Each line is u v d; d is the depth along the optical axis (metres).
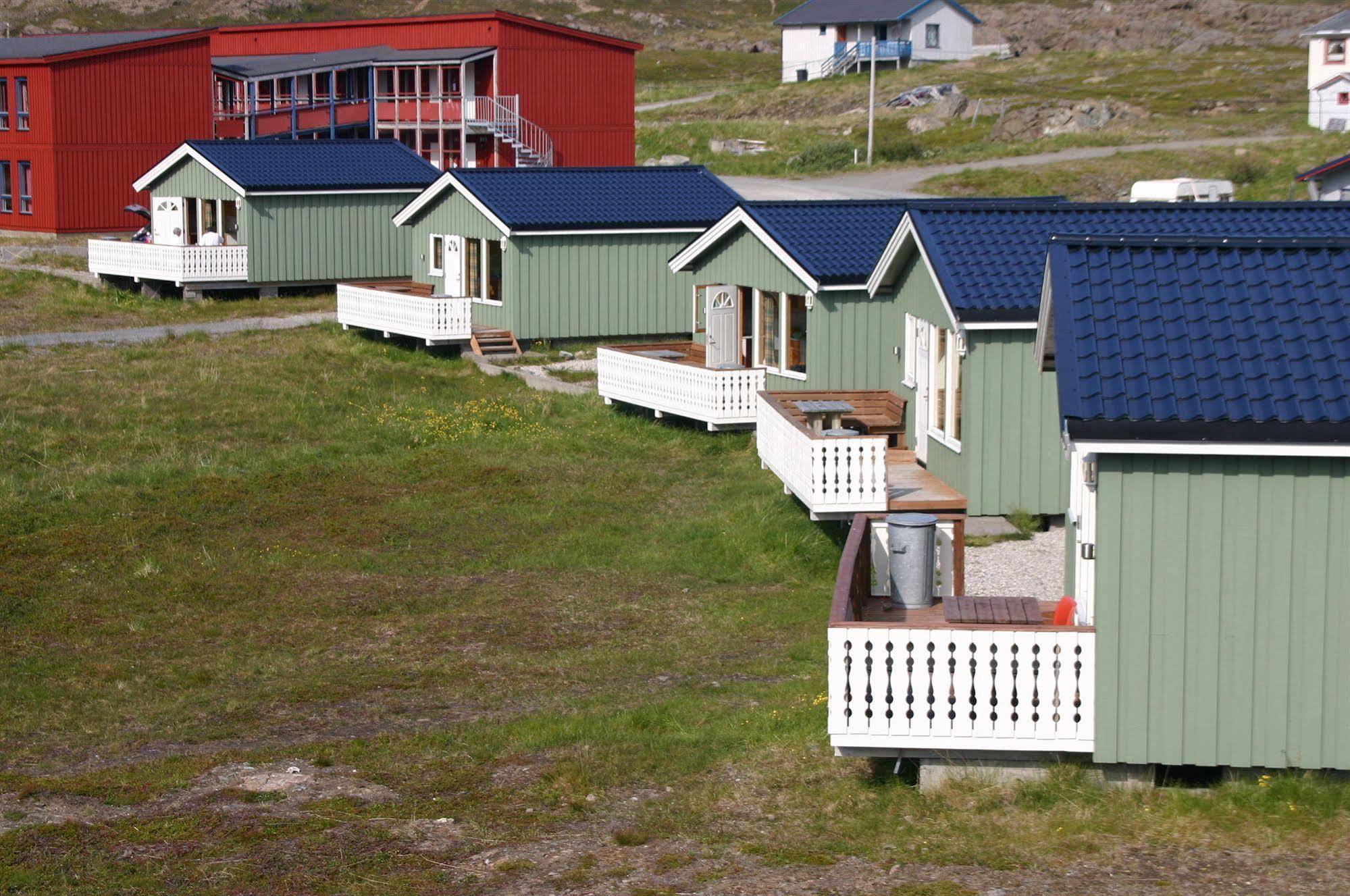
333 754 14.98
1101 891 10.93
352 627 20.09
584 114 66.31
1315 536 12.05
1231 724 12.28
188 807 13.49
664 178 42.06
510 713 16.50
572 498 26.91
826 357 28.30
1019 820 12.21
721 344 31.17
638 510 26.27
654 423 31.91
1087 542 14.33
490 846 12.38
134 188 50.34
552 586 21.95
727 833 12.48
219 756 14.96
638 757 14.47
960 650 12.54
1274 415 11.55
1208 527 12.14
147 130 58.09
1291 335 12.29
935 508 21.66
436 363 38.47
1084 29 114.69
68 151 56.12
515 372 36.78
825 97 90.62
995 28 117.56
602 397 33.75
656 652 18.86
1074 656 12.42
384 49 65.88
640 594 21.53
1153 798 12.42
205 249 45.81
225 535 24.44
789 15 104.81
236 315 45.06
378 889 11.55
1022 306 21.42
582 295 39.62
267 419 32.41
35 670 18.27
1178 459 12.10
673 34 153.12
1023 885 11.08
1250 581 12.15
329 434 31.39
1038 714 12.53
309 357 38.81
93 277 49.66
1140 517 12.20
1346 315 12.41
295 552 23.58
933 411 24.12
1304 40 101.06
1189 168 60.00
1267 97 77.44
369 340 41.34
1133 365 12.13
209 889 11.66
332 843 12.51
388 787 13.95
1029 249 22.86
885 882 11.25
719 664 18.27
